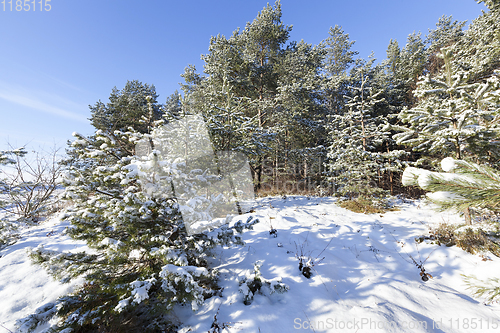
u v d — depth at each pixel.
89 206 2.87
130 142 3.04
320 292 3.15
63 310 2.35
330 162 10.20
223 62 11.66
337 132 10.05
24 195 6.66
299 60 14.38
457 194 1.03
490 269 3.62
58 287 3.38
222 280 3.48
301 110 13.41
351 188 8.63
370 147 9.36
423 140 5.48
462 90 4.75
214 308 2.85
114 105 18.30
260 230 5.73
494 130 4.40
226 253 4.40
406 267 4.10
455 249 4.48
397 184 12.24
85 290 2.84
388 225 6.30
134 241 2.76
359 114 9.95
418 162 5.87
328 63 21.05
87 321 2.25
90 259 2.80
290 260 4.06
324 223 6.45
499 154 4.67
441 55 5.29
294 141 14.74
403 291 3.17
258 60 14.94
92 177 2.76
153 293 2.87
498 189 0.98
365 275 3.68
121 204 2.57
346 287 3.36
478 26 12.48
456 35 16.86
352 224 6.41
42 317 2.25
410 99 16.14
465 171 1.13
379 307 2.75
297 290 3.21
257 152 7.72
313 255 4.27
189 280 2.38
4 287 3.34
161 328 2.46
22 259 4.18
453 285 3.49
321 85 15.14
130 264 3.05
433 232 5.30
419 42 18.78
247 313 2.72
